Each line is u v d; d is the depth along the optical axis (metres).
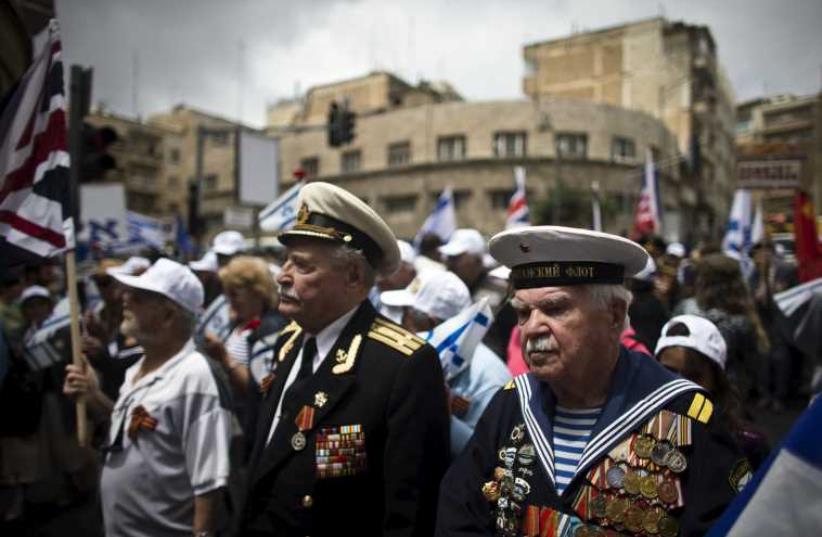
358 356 2.21
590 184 31.70
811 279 5.25
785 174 8.04
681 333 2.46
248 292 4.17
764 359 7.46
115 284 5.01
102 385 4.13
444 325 2.91
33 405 4.50
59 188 2.93
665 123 38.28
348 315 2.31
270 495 2.17
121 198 10.44
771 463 1.24
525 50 40.25
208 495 2.52
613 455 1.61
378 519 2.10
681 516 1.52
